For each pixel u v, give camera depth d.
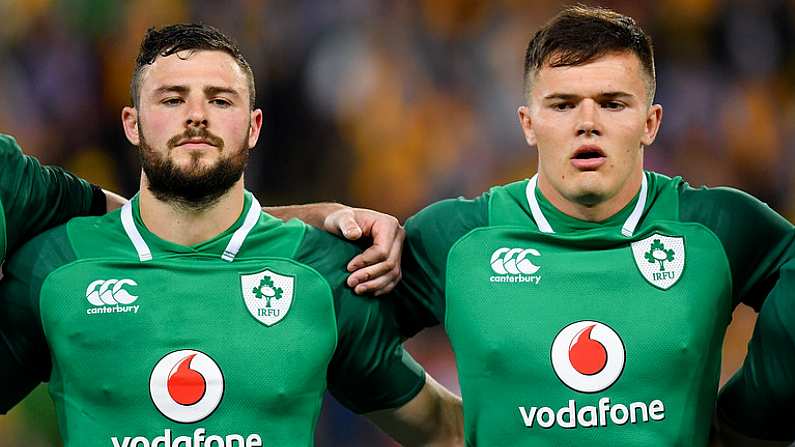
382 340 14.98
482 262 14.59
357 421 32.88
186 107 13.94
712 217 14.59
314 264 14.73
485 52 39.56
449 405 16.02
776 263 14.61
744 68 39.84
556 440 13.99
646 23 39.75
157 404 13.99
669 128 39.00
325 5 39.00
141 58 14.36
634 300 14.21
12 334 14.50
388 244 14.81
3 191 14.57
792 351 14.29
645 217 14.60
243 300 14.36
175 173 13.91
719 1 39.75
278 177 38.28
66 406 14.23
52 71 37.78
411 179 38.81
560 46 13.98
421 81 39.38
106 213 15.56
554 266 14.38
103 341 14.13
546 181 14.56
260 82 38.28
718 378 14.67
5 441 29.38
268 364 14.18
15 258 14.66
